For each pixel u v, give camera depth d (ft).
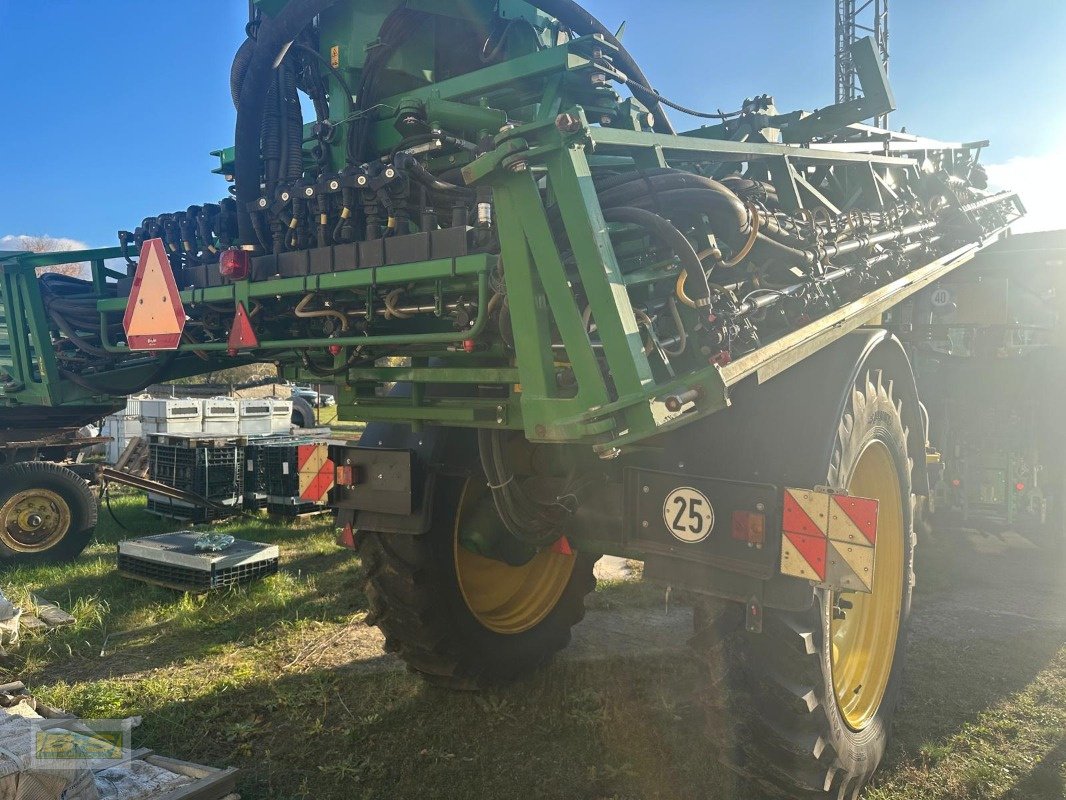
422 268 7.52
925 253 13.93
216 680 11.87
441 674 10.73
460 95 9.26
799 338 7.85
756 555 7.21
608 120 9.62
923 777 9.25
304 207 8.95
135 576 16.93
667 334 7.53
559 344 7.16
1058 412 20.74
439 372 8.25
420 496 9.89
